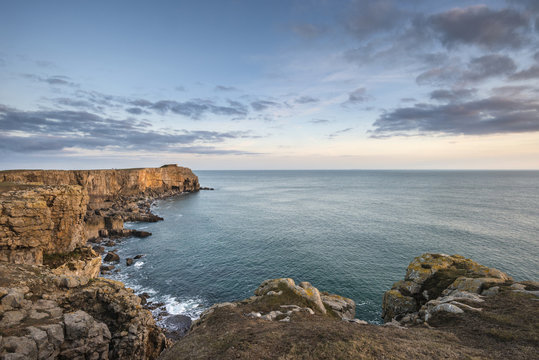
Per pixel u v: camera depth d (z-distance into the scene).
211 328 18.97
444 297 25.45
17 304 17.72
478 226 82.25
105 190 122.94
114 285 25.09
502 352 13.44
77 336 17.72
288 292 27.47
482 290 24.70
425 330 17.11
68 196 35.91
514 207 117.06
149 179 164.38
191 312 38.81
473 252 59.50
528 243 65.38
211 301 41.91
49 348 15.92
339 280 47.69
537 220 90.31
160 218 97.19
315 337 14.92
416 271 32.84
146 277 50.03
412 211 108.56
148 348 22.80
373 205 126.06
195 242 70.88
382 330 16.89
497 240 67.88
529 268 51.03
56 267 31.88
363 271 51.09
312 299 26.83
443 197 155.62
